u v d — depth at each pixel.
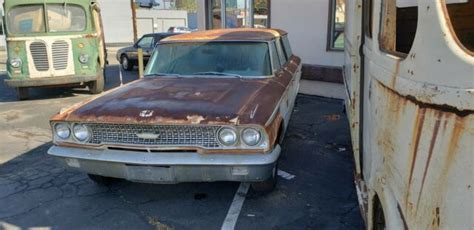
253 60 4.81
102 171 3.60
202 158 3.35
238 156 3.32
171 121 3.32
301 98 8.85
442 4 1.41
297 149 5.43
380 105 2.12
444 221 1.40
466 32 3.10
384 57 2.02
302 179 4.43
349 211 3.69
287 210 3.73
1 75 15.32
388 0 2.17
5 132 6.73
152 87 4.30
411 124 1.61
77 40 9.83
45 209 3.83
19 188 4.32
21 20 9.38
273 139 3.46
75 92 10.93
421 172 1.54
